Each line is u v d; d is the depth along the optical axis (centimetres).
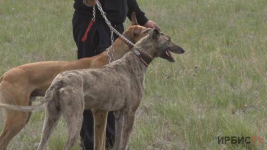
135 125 1135
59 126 1109
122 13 1045
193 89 1371
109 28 1037
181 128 1087
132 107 932
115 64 920
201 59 1667
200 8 2675
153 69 1566
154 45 962
